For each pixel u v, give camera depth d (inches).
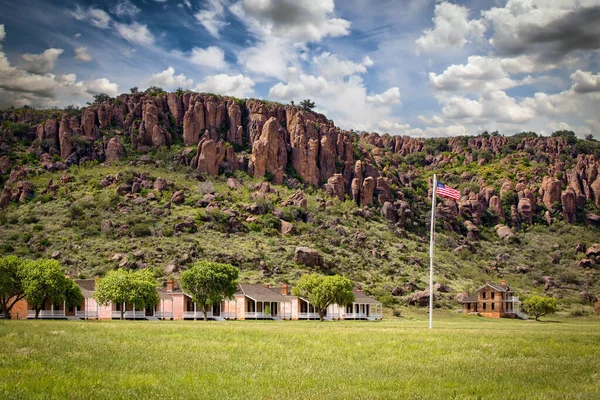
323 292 3927.2
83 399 910.4
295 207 7032.5
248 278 4926.2
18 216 6245.1
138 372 1163.3
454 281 6038.4
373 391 1034.1
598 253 7386.8
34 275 3257.9
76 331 1924.2
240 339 1834.4
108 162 7859.3
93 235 5748.0
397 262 6294.3
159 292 4106.8
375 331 2326.5
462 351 1627.7
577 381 1170.0
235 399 947.3
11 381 1003.9
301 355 1477.6
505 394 1023.0
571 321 4468.5
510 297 4948.3
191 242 5580.7
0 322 2470.5
